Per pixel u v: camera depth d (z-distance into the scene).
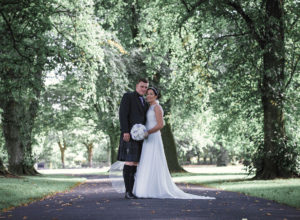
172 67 22.17
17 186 11.06
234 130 25.11
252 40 15.89
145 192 8.18
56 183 14.84
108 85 23.28
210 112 28.45
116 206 6.60
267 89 15.75
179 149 37.09
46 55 13.02
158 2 18.95
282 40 15.77
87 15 17.44
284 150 15.46
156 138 8.41
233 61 16.44
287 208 6.49
